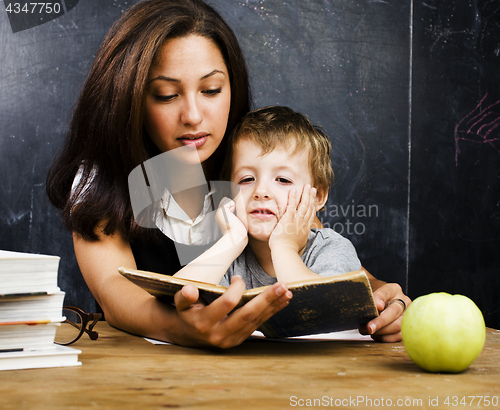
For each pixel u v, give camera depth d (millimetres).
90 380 458
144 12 882
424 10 2410
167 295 663
